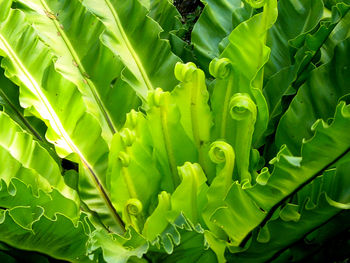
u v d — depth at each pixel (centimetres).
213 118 80
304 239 69
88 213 81
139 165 78
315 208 61
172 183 80
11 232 61
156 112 76
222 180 70
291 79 87
